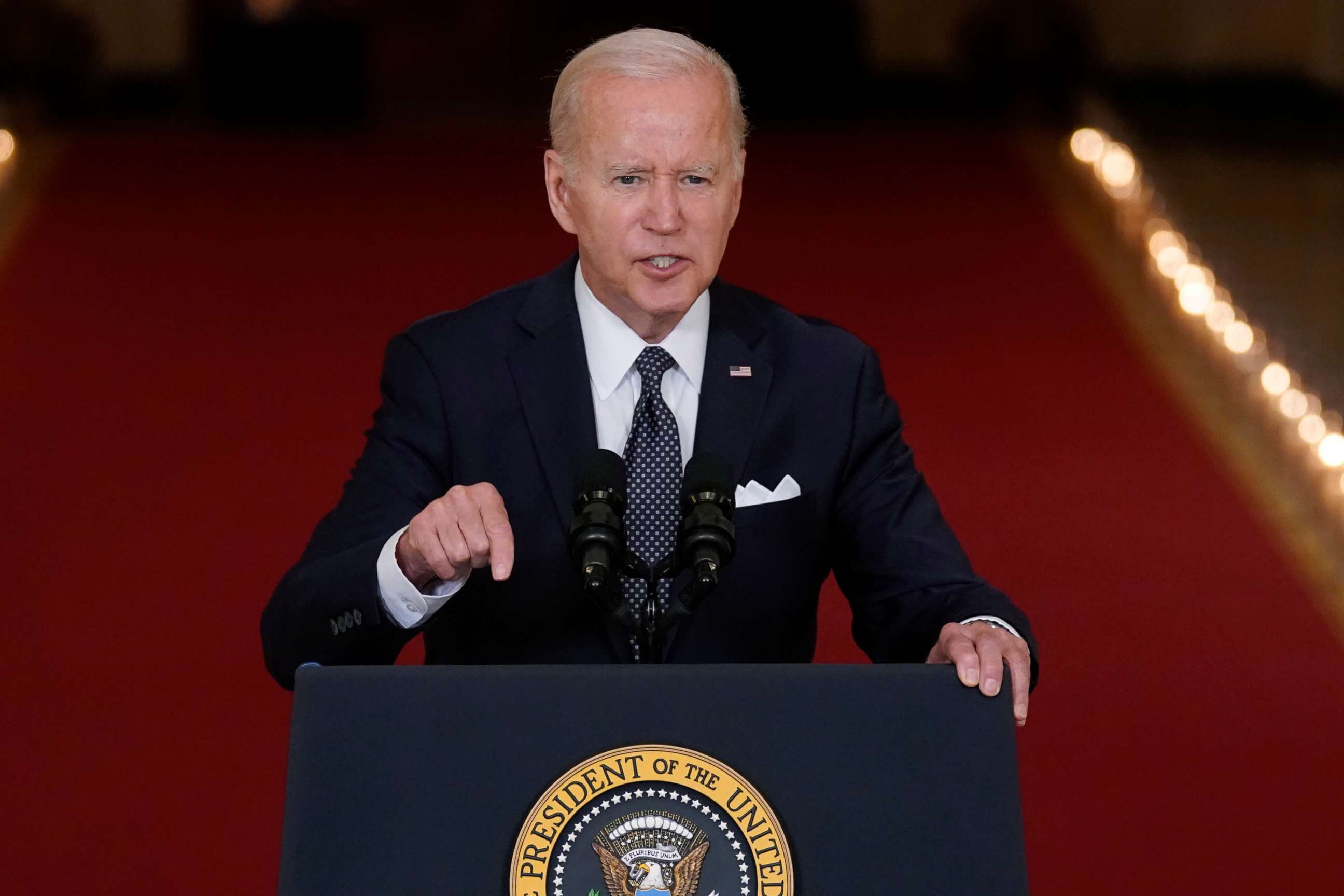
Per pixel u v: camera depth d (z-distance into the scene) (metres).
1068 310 27.52
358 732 6.24
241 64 44.78
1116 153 37.31
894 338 26.11
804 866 6.12
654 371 8.47
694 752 6.23
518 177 36.16
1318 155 42.50
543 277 8.95
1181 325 26.81
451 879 6.07
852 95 46.34
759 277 28.91
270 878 13.34
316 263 29.34
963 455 21.53
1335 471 21.06
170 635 17.02
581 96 7.84
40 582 17.98
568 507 8.34
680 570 7.06
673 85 7.73
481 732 6.25
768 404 8.62
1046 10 46.75
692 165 7.73
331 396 23.42
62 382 23.67
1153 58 47.19
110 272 28.50
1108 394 23.72
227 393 23.44
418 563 7.35
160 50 48.00
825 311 27.34
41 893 13.03
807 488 8.57
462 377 8.59
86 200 33.19
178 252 29.72
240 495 20.23
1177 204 35.84
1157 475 21.00
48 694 15.88
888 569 8.52
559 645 8.37
